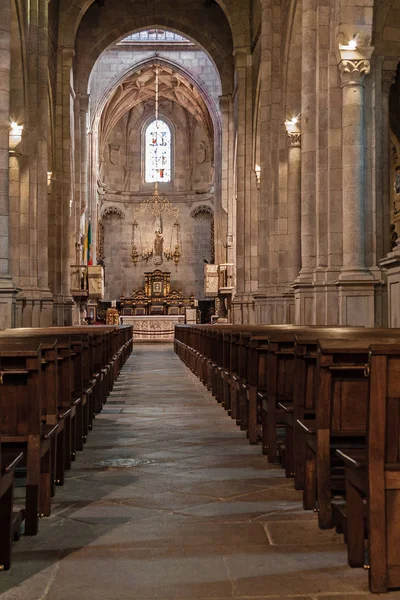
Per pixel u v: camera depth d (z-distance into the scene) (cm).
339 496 565
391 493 393
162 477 682
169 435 929
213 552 462
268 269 2341
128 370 2064
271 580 412
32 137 2173
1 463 435
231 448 835
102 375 1244
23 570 432
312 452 559
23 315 2133
